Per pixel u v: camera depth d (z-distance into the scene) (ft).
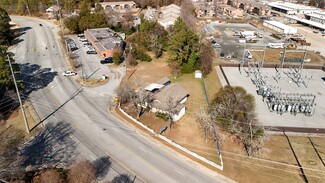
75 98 181.68
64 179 107.76
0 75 156.25
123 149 133.08
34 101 175.94
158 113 163.94
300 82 216.54
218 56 275.39
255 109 170.09
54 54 264.31
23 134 140.77
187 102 180.55
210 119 154.10
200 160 127.44
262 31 379.14
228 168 122.62
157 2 498.69
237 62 257.34
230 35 356.59
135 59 252.62
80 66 236.02
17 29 344.49
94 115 161.99
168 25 329.52
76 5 435.12
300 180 116.57
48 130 145.69
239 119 146.20
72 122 154.10
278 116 167.43
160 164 124.16
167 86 182.60
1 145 124.36
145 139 141.59
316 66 245.45
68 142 136.56
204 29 369.30
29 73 219.20
